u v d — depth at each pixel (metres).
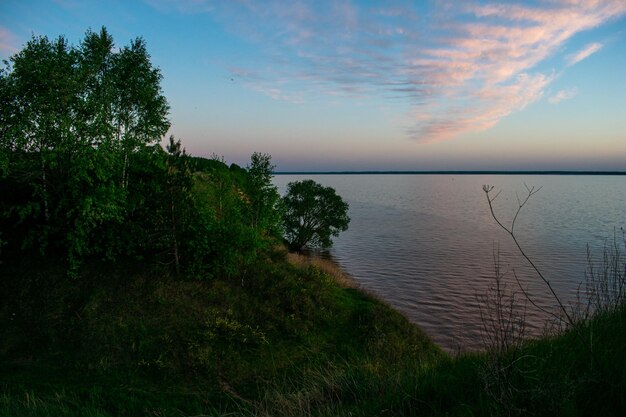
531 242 75.81
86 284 20.27
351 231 92.00
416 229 96.25
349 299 27.47
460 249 68.94
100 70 22.08
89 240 21.53
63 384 14.95
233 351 18.48
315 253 63.84
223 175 39.00
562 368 4.83
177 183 22.62
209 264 23.70
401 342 22.02
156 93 23.59
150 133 23.23
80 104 19.61
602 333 5.35
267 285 25.03
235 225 24.72
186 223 23.12
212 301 21.95
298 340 20.77
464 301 39.19
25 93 18.70
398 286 45.06
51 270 20.41
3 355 16.31
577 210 157.00
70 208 20.17
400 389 6.21
